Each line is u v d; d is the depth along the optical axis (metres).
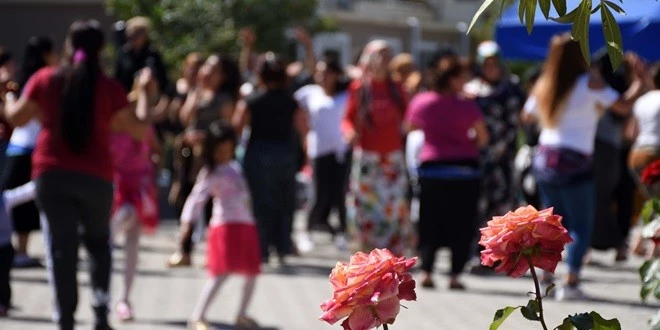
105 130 10.20
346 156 18.62
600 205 16.47
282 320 12.23
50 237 10.16
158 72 17.03
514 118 16.19
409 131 14.85
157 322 12.10
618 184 17.02
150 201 12.48
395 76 19.00
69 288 10.09
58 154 10.09
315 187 18.81
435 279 15.55
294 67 20.48
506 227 4.27
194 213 12.02
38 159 10.15
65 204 10.12
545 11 4.04
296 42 36.38
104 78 10.20
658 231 7.30
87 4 36.03
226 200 11.84
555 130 13.17
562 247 4.30
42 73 10.22
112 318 12.37
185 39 30.66
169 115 18.47
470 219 14.49
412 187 18.12
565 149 13.08
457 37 45.81
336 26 34.44
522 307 4.54
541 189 13.32
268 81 16.88
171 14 30.92
